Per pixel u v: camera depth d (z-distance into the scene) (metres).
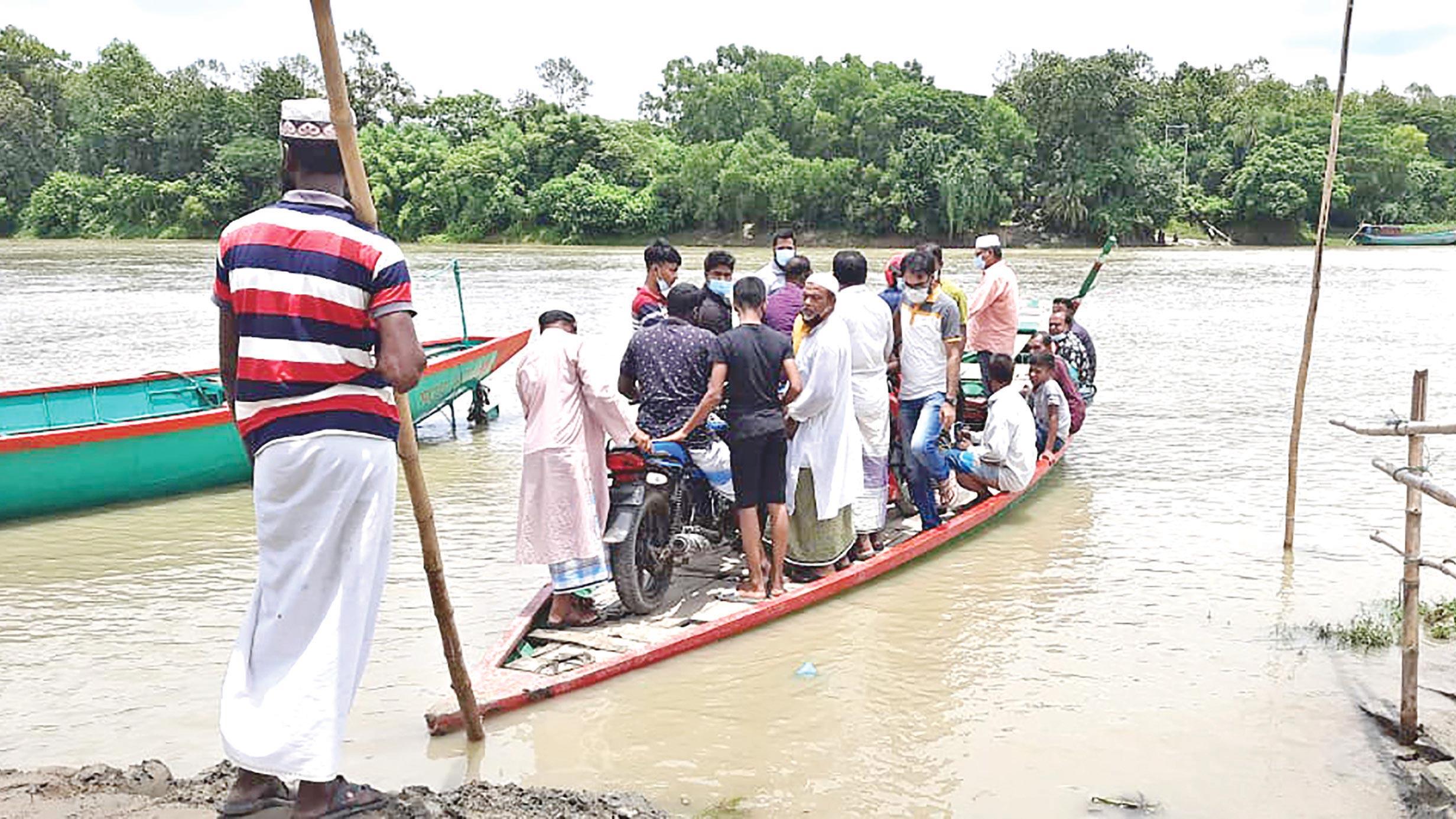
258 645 3.79
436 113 88.38
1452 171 87.56
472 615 7.29
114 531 9.41
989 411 9.45
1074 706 5.86
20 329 24.16
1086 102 70.12
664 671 6.33
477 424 14.02
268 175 81.38
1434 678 6.14
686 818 4.77
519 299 31.23
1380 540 5.56
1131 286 36.84
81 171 86.44
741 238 73.50
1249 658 6.45
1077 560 8.29
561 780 5.11
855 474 7.53
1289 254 62.75
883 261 56.44
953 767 5.23
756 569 7.24
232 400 4.02
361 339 3.77
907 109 72.69
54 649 6.79
